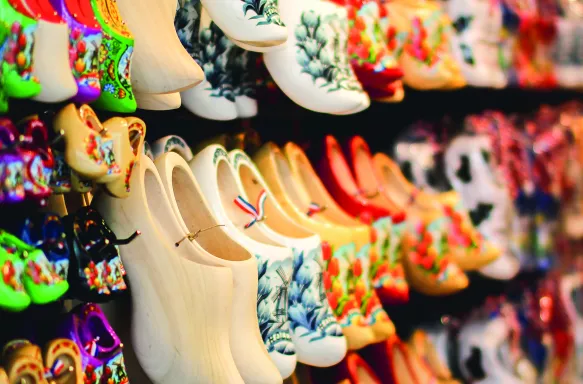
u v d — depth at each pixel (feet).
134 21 4.09
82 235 3.66
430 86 7.50
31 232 3.39
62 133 3.48
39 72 3.29
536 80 9.09
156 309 4.15
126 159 3.78
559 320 9.16
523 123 9.27
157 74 4.11
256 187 5.52
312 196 6.27
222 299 4.19
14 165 3.17
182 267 4.13
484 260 7.80
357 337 5.74
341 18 5.92
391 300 6.70
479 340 8.43
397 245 6.89
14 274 3.14
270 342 4.92
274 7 4.92
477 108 9.40
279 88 6.12
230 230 4.88
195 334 4.16
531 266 8.81
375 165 7.44
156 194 4.31
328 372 6.47
